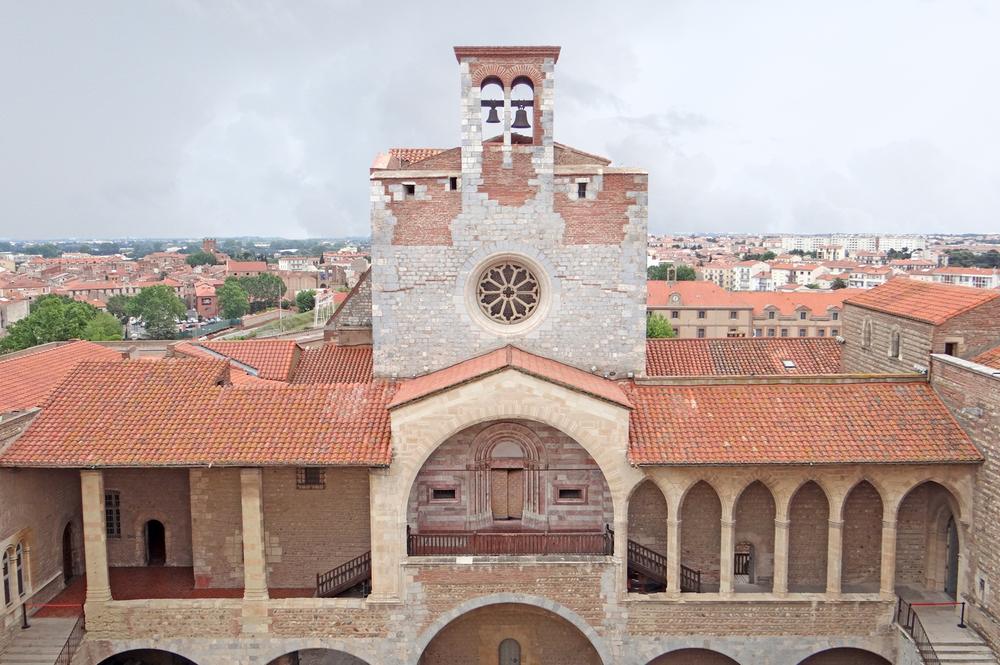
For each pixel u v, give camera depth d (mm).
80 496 32438
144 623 27781
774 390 29844
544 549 28531
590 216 30703
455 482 30156
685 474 27547
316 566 30547
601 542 28906
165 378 30375
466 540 29719
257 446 26891
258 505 27500
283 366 41469
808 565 30203
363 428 27953
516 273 31641
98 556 27547
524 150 30391
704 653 29828
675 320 113062
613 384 30500
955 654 25844
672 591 27953
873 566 30266
